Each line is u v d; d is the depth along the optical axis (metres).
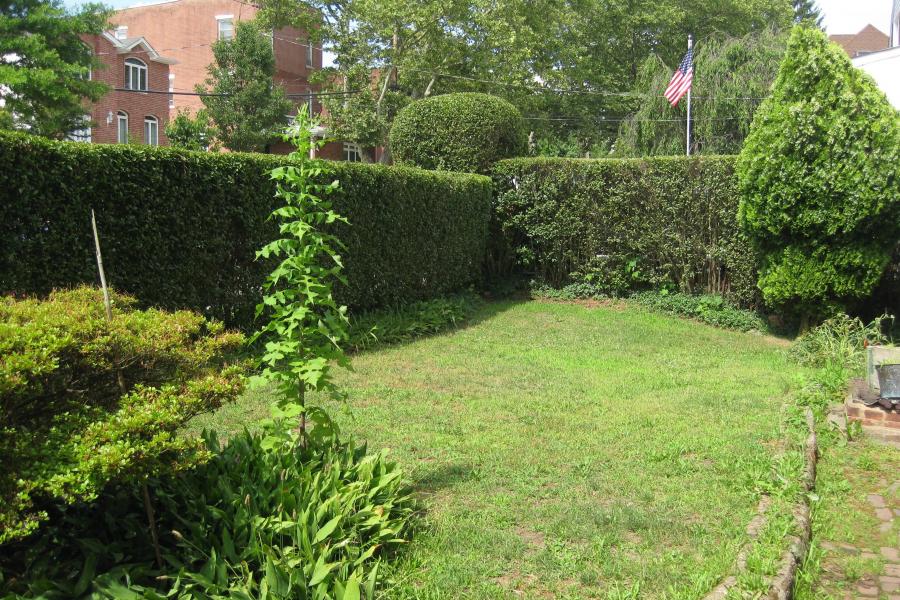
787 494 4.35
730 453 5.07
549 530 3.82
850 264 9.64
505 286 13.64
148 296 6.77
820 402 6.64
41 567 2.77
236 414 5.71
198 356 3.11
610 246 12.93
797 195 9.60
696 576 3.30
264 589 2.75
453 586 3.18
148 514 2.98
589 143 32.03
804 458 4.97
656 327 11.12
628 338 10.25
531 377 7.65
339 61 28.52
